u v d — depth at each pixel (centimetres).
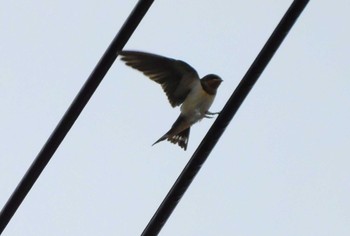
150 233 900
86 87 1010
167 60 1322
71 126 1012
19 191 989
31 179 994
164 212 906
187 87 1388
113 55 1007
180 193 915
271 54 906
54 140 1004
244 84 918
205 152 927
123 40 1007
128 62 1290
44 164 1000
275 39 901
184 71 1356
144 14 1002
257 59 912
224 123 927
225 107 929
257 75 915
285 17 895
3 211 980
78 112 1012
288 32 899
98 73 1012
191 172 921
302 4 888
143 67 1309
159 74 1336
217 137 927
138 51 1277
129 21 1003
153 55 1299
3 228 978
